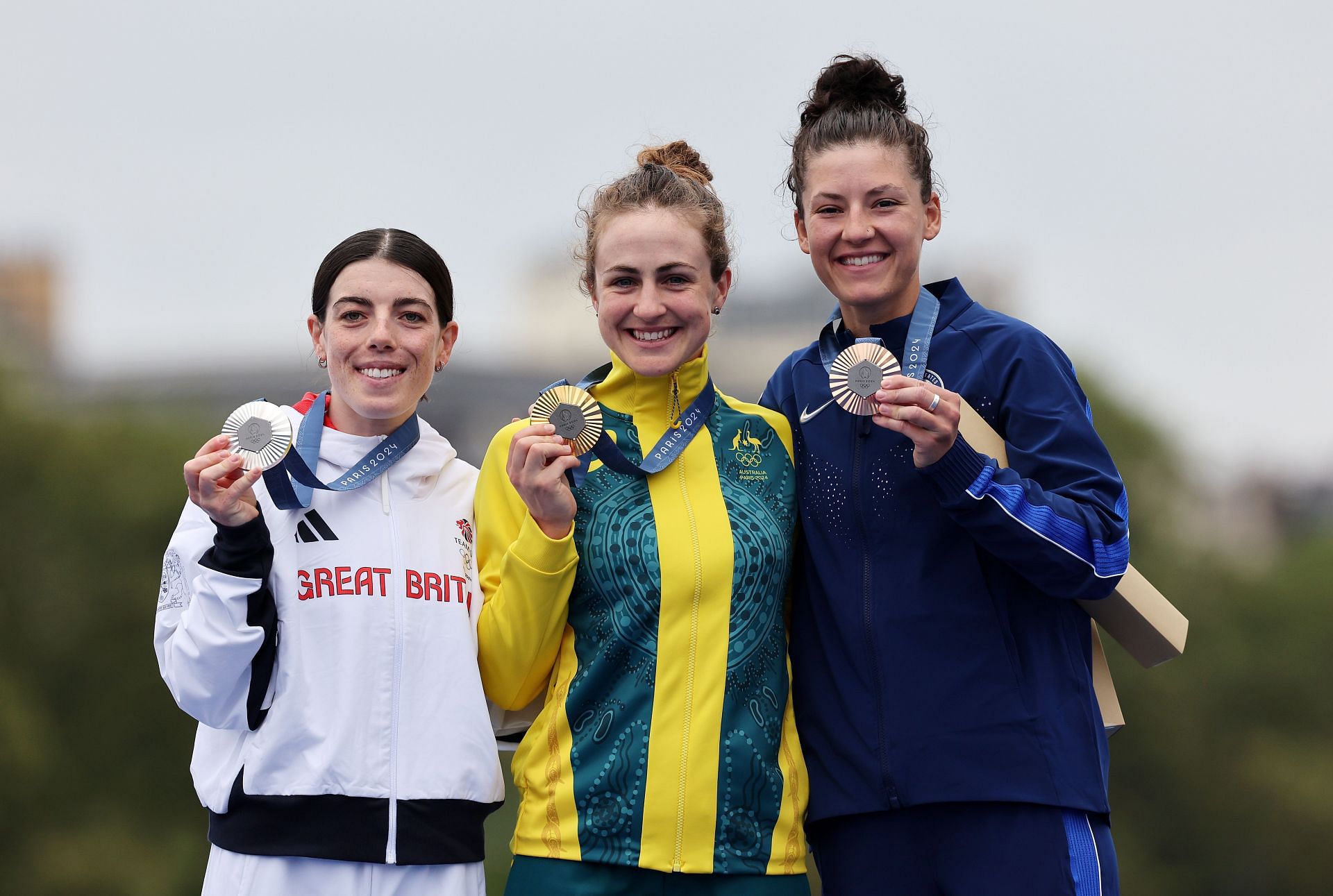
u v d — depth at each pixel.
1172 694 71.38
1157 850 70.62
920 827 9.28
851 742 9.41
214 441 8.65
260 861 8.80
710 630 9.14
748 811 9.00
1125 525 9.23
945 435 8.71
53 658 54.66
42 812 51.31
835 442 9.84
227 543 8.70
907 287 9.91
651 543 9.26
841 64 10.02
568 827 8.97
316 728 8.91
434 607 9.27
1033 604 9.46
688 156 10.31
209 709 8.83
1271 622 76.00
